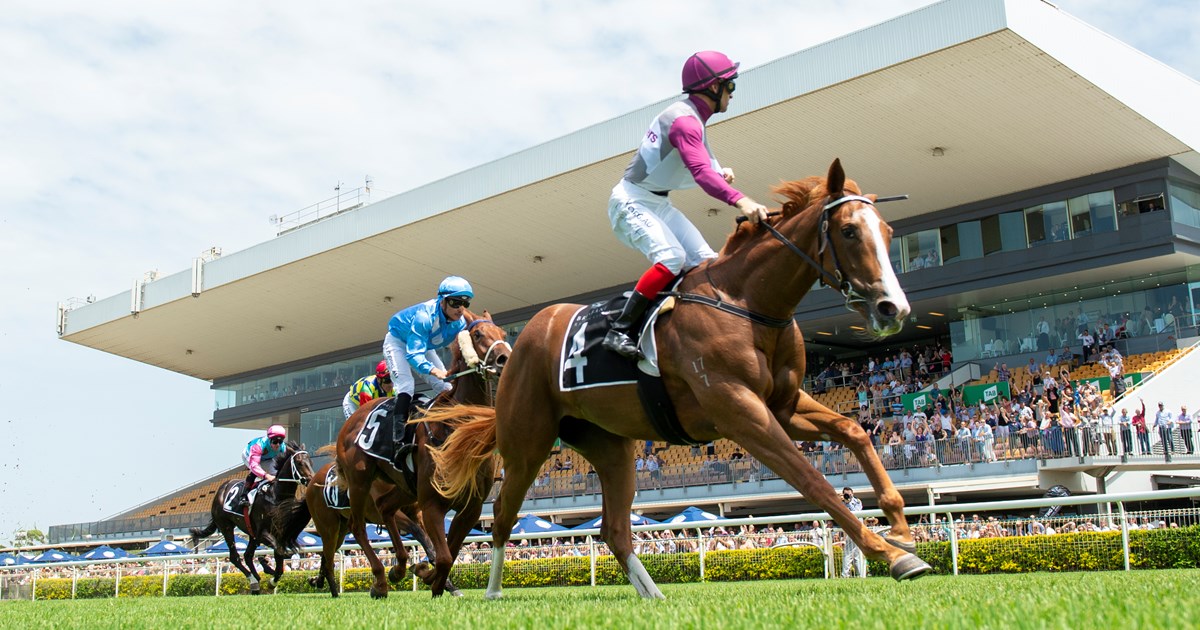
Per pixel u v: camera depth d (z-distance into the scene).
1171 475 21.25
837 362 33.66
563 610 3.70
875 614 2.83
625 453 5.45
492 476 7.07
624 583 11.88
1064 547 8.98
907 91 21.36
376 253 32.22
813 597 3.91
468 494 7.02
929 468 21.16
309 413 44.22
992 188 26.08
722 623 2.81
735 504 25.12
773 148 24.27
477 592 8.58
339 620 3.75
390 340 7.47
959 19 19.58
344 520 10.48
